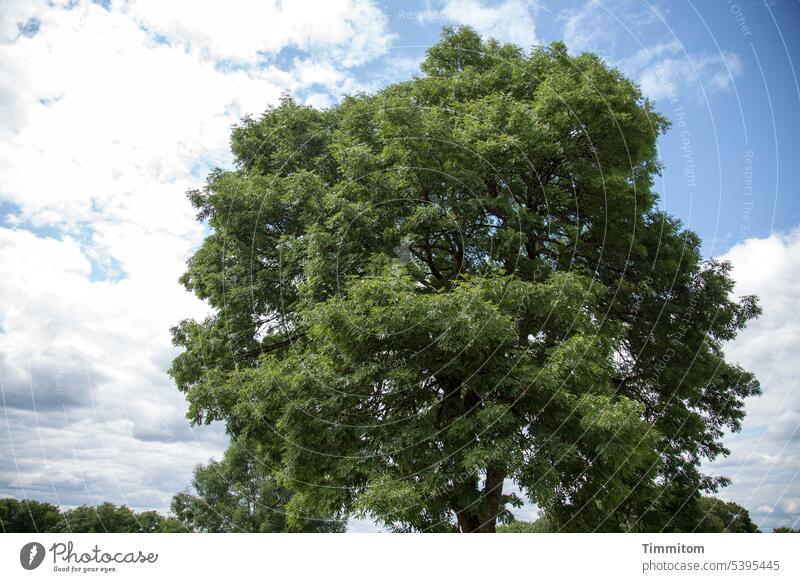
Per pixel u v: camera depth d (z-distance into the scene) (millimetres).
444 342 12203
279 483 16062
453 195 15320
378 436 13367
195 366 18469
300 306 15344
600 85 15758
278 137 19812
